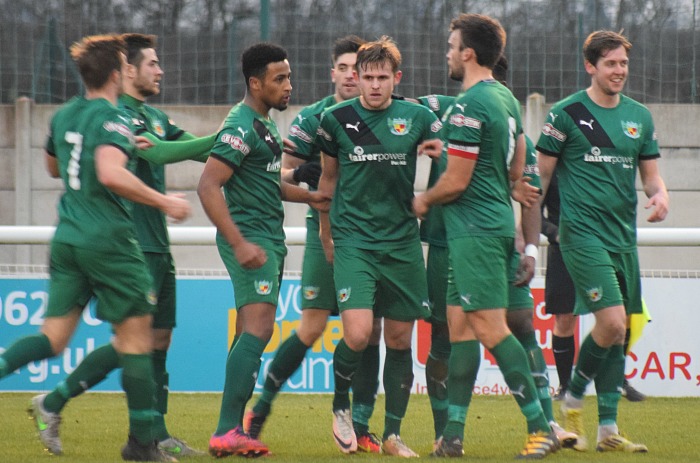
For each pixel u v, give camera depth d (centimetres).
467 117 1648
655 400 2900
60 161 1614
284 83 1800
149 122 1978
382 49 1802
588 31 4034
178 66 4162
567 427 1992
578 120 1928
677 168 4131
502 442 2094
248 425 1938
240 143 1744
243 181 1788
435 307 2000
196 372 2930
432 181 2002
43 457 1750
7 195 4159
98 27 4181
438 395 2002
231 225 1722
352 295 1820
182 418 2447
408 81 3988
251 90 1805
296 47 4081
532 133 3966
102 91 1625
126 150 1559
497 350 1686
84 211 1591
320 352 2942
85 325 2908
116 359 1770
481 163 1675
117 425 2306
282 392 2941
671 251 3816
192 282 2941
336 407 1909
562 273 2645
